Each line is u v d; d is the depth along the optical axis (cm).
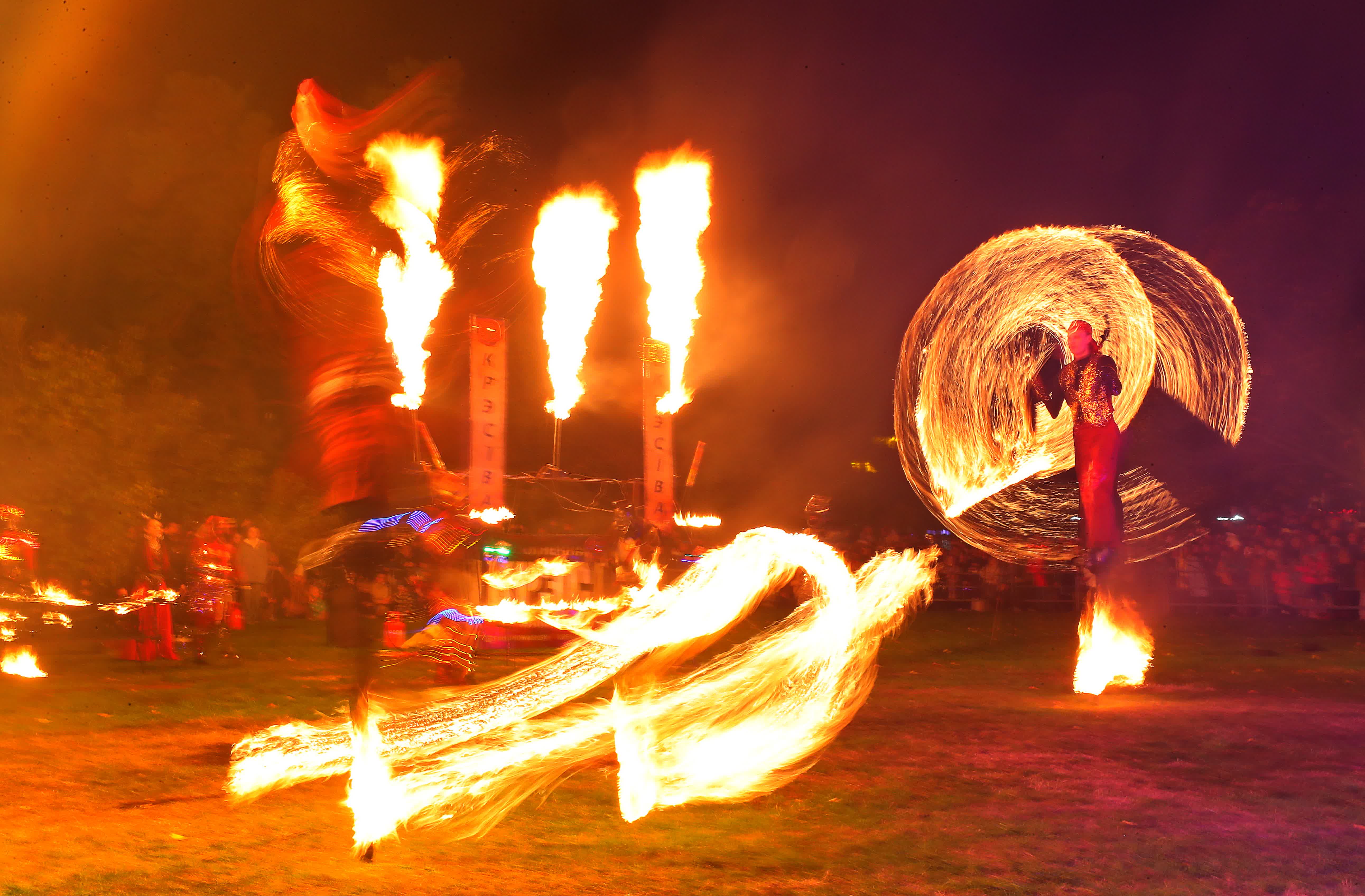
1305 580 1952
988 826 565
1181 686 1068
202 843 538
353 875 487
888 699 983
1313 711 916
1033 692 1037
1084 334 1118
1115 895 460
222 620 1333
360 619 572
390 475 597
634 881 479
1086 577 1098
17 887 468
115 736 820
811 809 599
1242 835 546
